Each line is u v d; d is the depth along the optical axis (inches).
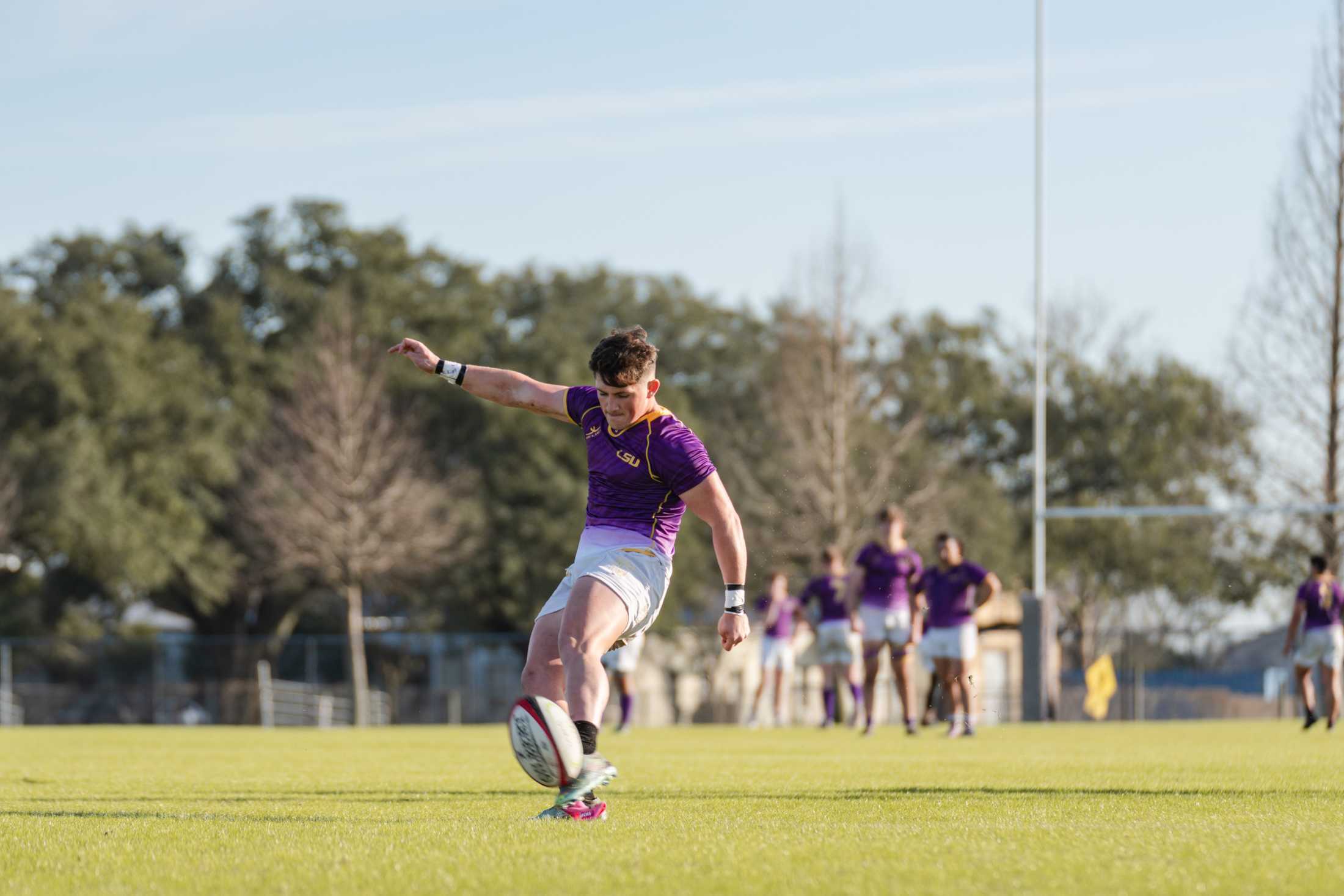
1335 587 2193.7
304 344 6195.9
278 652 5738.2
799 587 5108.3
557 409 747.4
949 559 1979.6
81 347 5821.9
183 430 5949.8
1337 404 4207.7
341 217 6579.7
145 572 5659.5
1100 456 7066.9
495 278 7229.3
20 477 5669.3
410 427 5994.1
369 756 1451.8
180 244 6653.5
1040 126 4084.6
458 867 507.5
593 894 454.3
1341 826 648.4
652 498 718.5
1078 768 1174.3
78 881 495.8
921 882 471.8
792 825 658.8
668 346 7485.2
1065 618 6875.0
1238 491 5093.5
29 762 1341.0
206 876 500.4
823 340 5068.9
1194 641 4239.7
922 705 4141.2
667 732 2346.2
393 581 5738.2
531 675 714.8
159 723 5418.3
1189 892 454.0
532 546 6112.2
